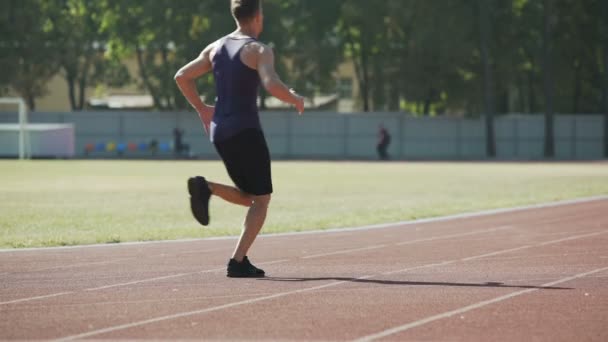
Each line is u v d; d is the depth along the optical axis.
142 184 26.39
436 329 6.09
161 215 15.97
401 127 61.88
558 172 37.00
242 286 7.96
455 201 20.08
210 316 6.54
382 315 6.58
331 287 7.92
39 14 62.12
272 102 68.62
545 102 61.69
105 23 64.50
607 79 62.34
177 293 7.57
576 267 9.41
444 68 61.75
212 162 48.41
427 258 10.25
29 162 44.50
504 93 67.06
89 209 17.12
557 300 7.23
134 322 6.32
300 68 64.62
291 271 9.09
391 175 33.75
